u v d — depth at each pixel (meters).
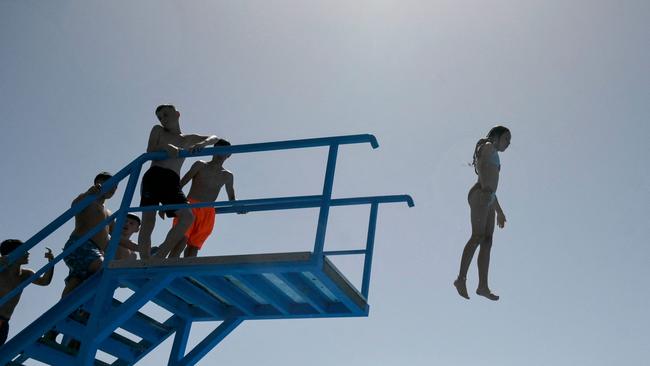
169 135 7.48
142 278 6.79
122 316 6.48
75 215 7.68
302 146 6.66
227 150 6.91
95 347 6.44
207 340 8.07
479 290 6.57
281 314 7.91
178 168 7.39
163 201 7.18
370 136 6.50
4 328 7.55
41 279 7.71
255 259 6.33
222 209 8.48
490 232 6.74
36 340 6.75
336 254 7.73
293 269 6.25
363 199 7.91
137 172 7.14
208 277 7.15
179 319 8.30
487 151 6.79
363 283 7.44
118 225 6.92
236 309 8.12
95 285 6.80
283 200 6.48
